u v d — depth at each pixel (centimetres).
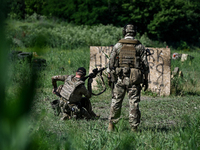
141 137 1241
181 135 1158
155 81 3158
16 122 112
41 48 136
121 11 16762
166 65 3161
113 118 1410
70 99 1673
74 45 8694
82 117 1744
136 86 1386
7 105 111
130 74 1370
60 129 1363
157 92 3127
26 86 118
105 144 1108
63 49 7806
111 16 16412
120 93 1391
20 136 114
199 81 3981
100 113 2066
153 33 16525
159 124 1714
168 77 3142
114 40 10475
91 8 15825
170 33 17738
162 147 1107
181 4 17262
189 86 3472
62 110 1727
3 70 104
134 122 1362
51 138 518
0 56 103
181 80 3353
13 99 114
